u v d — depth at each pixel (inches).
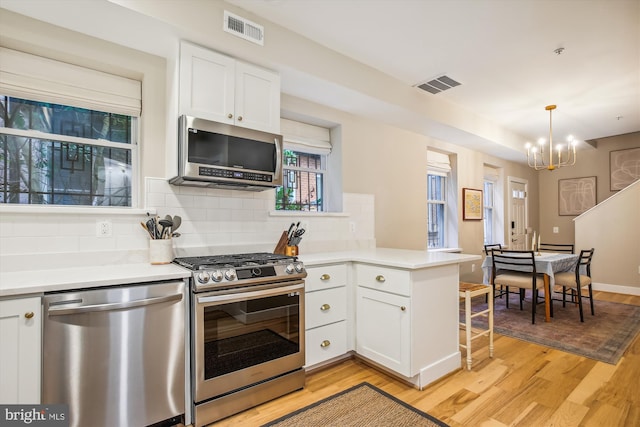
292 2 80.4
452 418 70.6
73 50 75.2
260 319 76.5
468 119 155.3
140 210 82.4
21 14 69.1
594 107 151.6
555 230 253.6
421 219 168.7
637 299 179.9
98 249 77.3
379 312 90.5
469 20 87.4
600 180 228.2
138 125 88.7
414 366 82.0
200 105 80.0
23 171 75.7
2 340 50.8
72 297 55.9
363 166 140.9
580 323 136.3
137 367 61.6
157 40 78.6
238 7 82.4
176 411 66.2
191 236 91.2
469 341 94.5
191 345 68.3
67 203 80.7
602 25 89.1
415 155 167.0
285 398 79.4
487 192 230.8
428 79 122.0
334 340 94.6
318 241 119.9
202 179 80.0
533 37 95.0
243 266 74.4
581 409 74.0
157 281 65.1
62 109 80.3
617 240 200.1
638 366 95.7
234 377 71.8
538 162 239.5
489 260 155.6
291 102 114.1
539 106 150.0
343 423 69.1
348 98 113.8
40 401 53.4
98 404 57.9
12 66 71.9
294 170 127.0
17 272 67.1
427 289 86.2
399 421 69.5
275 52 88.7
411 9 82.9
